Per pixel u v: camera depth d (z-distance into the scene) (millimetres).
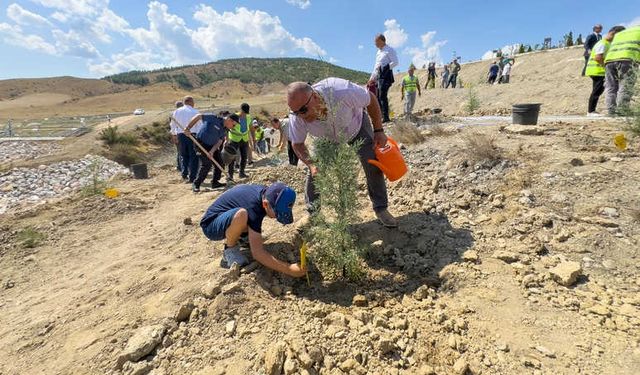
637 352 2102
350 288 3012
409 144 6027
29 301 3545
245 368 2225
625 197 3432
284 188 3004
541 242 3176
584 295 2592
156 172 10383
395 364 2189
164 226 4988
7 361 2643
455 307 2619
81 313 3051
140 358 2438
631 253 2881
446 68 20719
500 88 14219
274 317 2617
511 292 2707
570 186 3785
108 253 4457
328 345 2297
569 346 2213
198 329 2596
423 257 3295
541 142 4945
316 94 3021
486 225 3594
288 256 3383
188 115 7875
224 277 2977
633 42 5910
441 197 4246
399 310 2656
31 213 6199
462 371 2086
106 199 6434
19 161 15758
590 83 11445
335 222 3010
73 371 2416
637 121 4676
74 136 21938
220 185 7273
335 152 2977
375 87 8656
